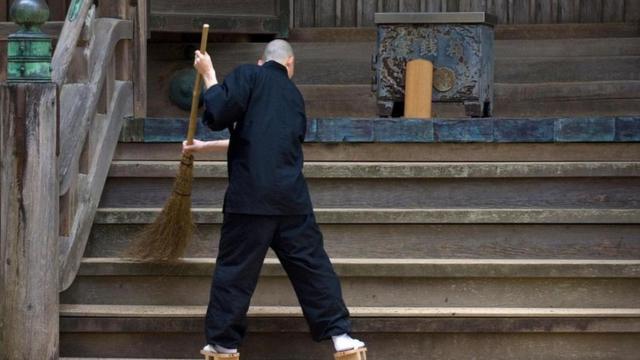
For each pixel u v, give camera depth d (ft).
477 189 45.47
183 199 40.93
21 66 37.96
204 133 47.11
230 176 38.32
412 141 46.37
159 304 42.68
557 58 63.77
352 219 43.86
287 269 38.81
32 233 37.96
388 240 44.11
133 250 42.32
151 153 47.34
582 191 45.32
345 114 63.41
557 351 41.27
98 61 44.39
